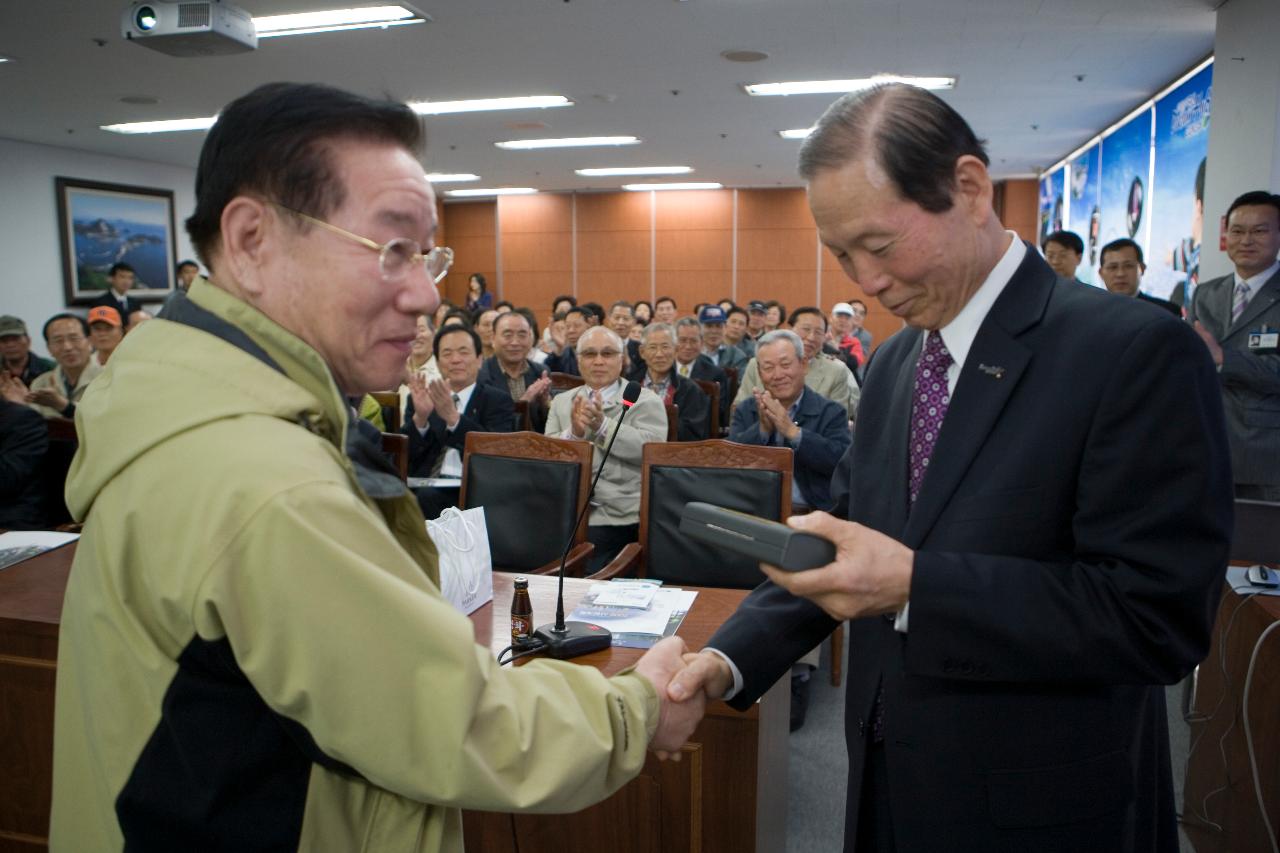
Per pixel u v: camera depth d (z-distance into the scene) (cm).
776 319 879
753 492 254
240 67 607
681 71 631
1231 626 186
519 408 446
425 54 580
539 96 712
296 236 69
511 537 263
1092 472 84
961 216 87
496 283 1459
